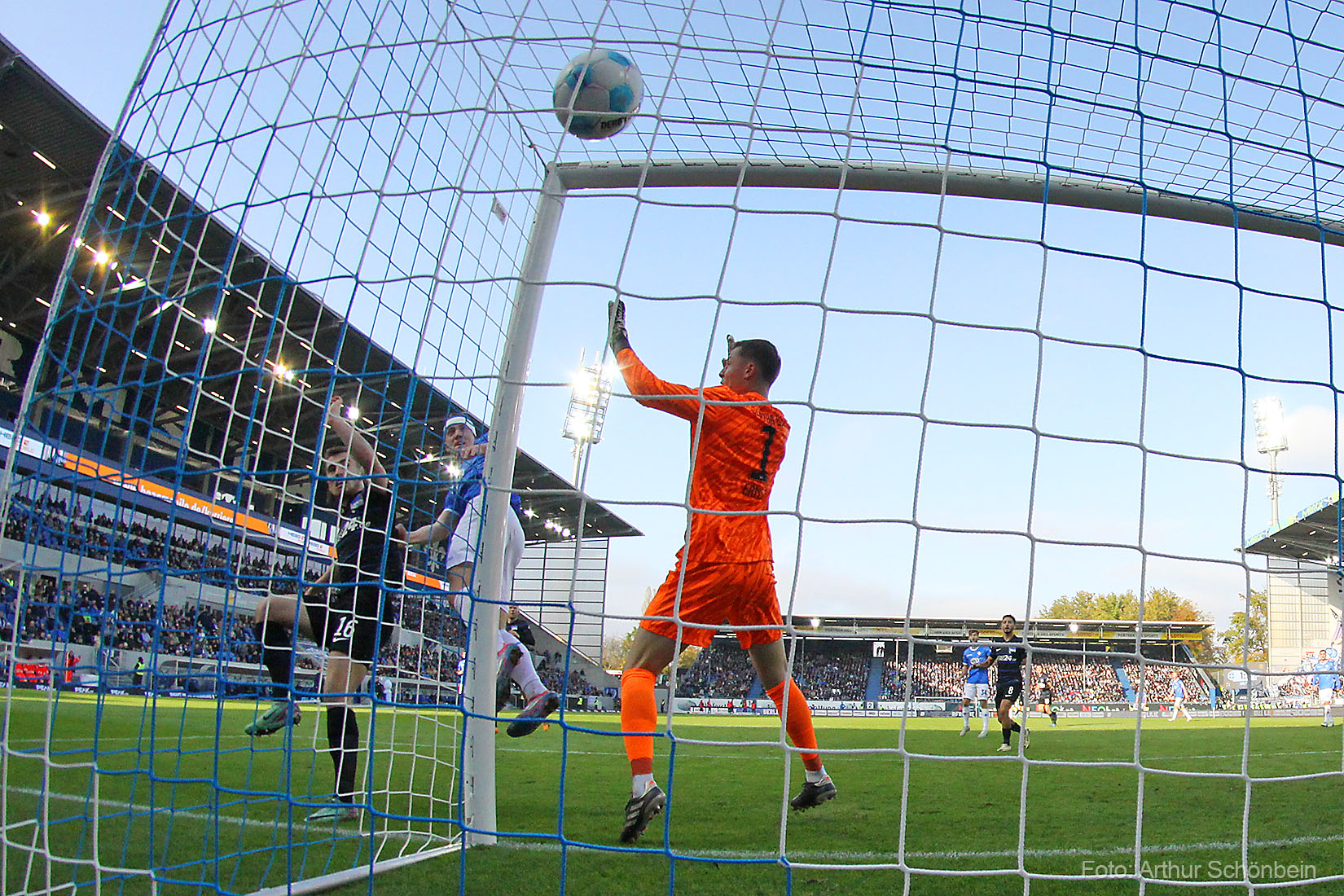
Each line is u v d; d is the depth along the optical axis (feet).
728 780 17.97
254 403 9.70
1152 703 103.19
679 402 10.07
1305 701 68.54
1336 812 13.51
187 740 21.88
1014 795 15.38
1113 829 12.01
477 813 10.19
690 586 10.09
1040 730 47.83
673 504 7.25
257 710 14.03
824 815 13.19
